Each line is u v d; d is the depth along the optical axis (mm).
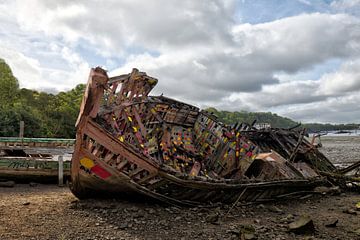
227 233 6746
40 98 47281
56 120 41500
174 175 8008
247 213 8805
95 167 7902
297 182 11414
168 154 10891
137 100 10570
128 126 9320
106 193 8539
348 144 66000
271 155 11789
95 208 8047
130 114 10305
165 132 11062
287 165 12219
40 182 12758
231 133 11430
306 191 12602
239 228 7113
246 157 10930
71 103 47000
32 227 6578
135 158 7891
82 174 8031
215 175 10945
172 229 6828
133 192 8242
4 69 36938
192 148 11977
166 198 8336
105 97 9109
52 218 7219
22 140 16328
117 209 7926
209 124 12117
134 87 10141
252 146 11586
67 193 10555
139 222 7105
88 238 6078
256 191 10109
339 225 8016
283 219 8133
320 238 6836
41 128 34406
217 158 11492
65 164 12852
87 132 7719
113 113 8945
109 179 7953
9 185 11898
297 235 6957
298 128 16031
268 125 15734
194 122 12586
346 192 14008
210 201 9117
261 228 7242
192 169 10742
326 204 11094
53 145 16859
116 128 8820
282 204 10844
